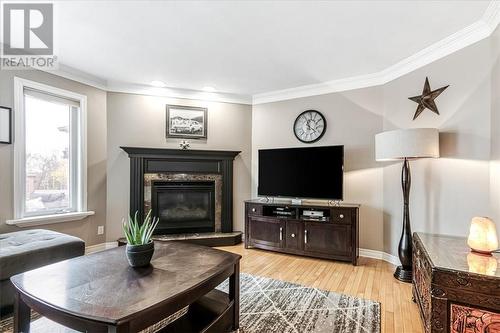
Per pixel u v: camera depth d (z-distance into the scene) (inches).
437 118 109.7
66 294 52.5
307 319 79.4
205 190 168.4
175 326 61.2
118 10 85.0
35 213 121.4
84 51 115.0
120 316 44.7
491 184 89.6
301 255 142.5
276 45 109.2
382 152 107.7
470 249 74.8
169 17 89.0
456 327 58.6
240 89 166.2
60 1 80.3
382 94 138.8
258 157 165.6
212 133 172.4
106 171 150.6
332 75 142.0
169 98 165.0
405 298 93.2
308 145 159.8
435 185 109.3
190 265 69.2
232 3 81.4
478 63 94.3
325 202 150.7
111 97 152.8
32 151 121.6
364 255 142.3
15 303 58.7
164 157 158.9
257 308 86.0
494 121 87.6
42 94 123.2
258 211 152.9
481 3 81.2
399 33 99.0
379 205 138.7
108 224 150.6
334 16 88.4
